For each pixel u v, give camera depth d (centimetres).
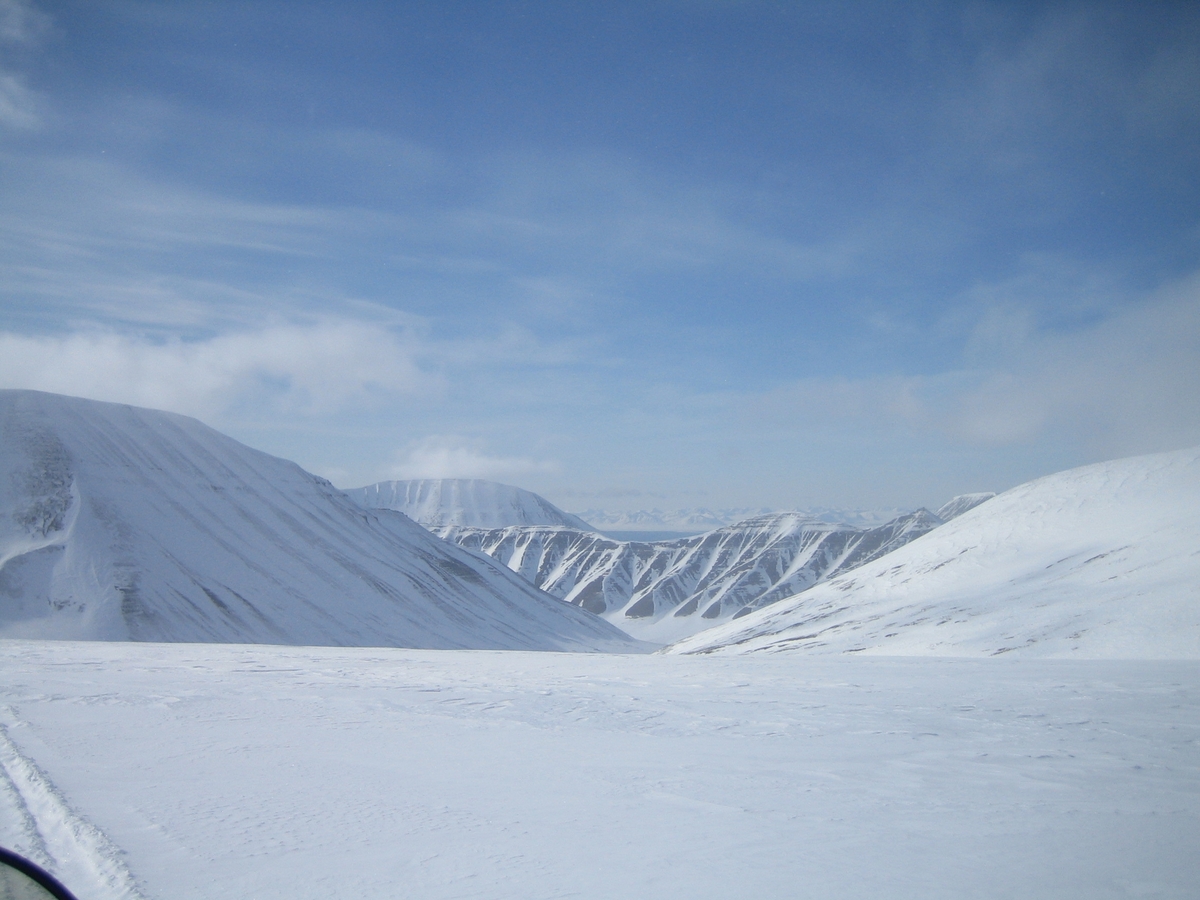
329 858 687
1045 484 11462
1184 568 6191
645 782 1059
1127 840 773
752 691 2358
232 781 1017
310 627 14062
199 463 18025
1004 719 1747
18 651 4197
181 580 13138
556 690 2370
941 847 742
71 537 12888
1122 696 2181
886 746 1395
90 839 720
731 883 627
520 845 738
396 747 1329
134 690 2194
